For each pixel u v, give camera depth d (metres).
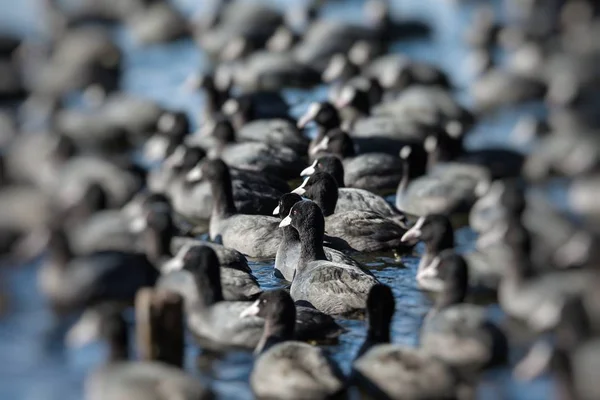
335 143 26.81
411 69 36.84
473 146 31.17
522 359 17.28
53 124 32.16
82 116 32.25
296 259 20.28
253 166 26.34
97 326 16.91
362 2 49.41
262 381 15.25
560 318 18.14
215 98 33.22
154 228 21.28
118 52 38.03
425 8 47.62
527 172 28.62
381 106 33.34
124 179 26.69
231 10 43.91
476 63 38.88
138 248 22.22
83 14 44.22
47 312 19.80
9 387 16.70
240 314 17.62
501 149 29.02
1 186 27.88
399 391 14.94
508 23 46.25
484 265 20.27
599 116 33.44
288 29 41.62
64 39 39.88
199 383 14.70
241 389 16.14
